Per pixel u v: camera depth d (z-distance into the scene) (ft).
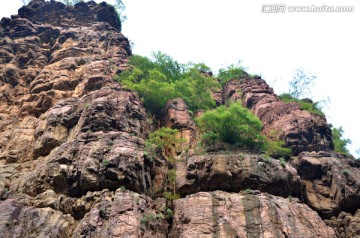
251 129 124.98
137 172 100.99
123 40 183.83
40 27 191.83
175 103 143.95
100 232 84.64
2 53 173.68
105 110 117.60
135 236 84.17
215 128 128.06
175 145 125.80
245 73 197.36
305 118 137.18
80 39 181.88
